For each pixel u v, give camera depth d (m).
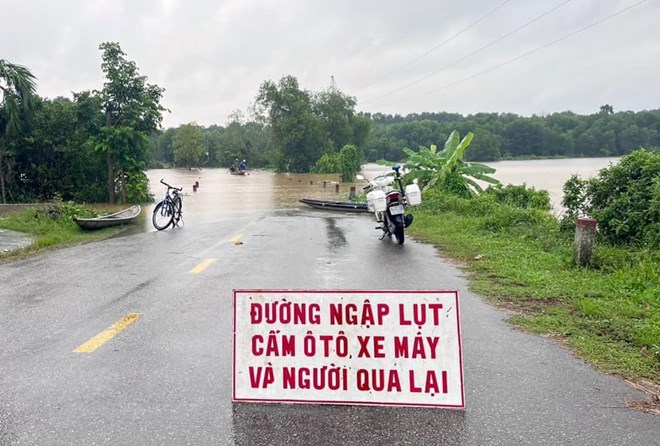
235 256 8.49
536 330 4.48
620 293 5.55
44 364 3.86
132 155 24.23
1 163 21.80
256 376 3.28
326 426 2.94
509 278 6.42
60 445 2.76
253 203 23.59
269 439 2.80
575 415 3.01
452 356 3.15
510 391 3.33
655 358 3.81
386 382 3.20
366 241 10.02
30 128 22.50
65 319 4.98
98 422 3.00
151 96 24.75
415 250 8.84
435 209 14.56
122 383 3.51
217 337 4.39
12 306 5.50
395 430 2.89
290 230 12.20
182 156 85.75
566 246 8.38
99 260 8.39
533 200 15.96
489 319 4.82
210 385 3.48
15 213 15.70
